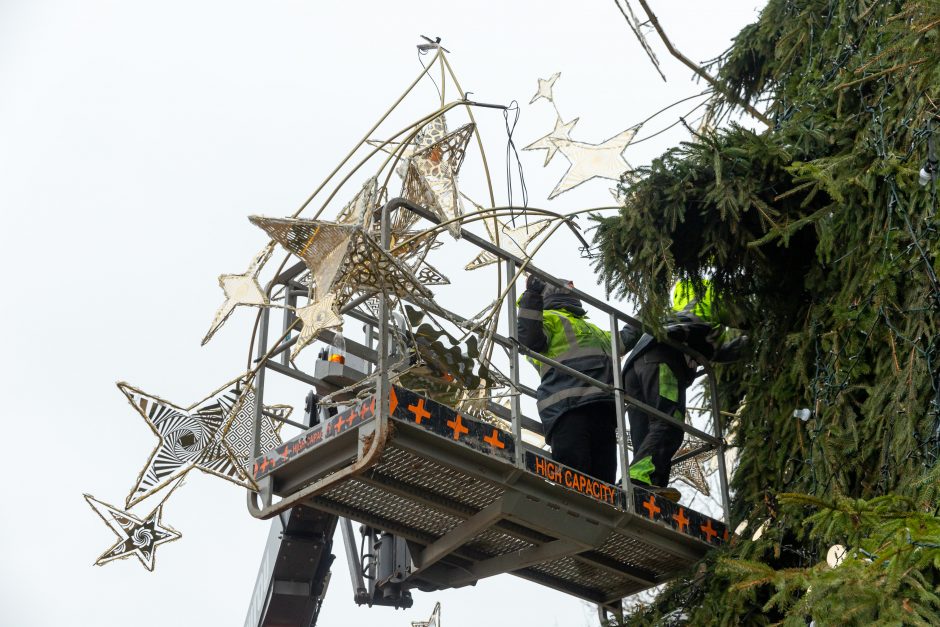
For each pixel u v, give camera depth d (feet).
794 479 40.27
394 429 34.94
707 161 39.52
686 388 44.42
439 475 37.24
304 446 36.88
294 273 40.50
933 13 32.76
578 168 42.42
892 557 25.09
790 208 39.81
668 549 41.32
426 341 36.68
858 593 25.32
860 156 37.06
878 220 37.06
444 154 42.68
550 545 40.45
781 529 38.58
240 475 37.63
